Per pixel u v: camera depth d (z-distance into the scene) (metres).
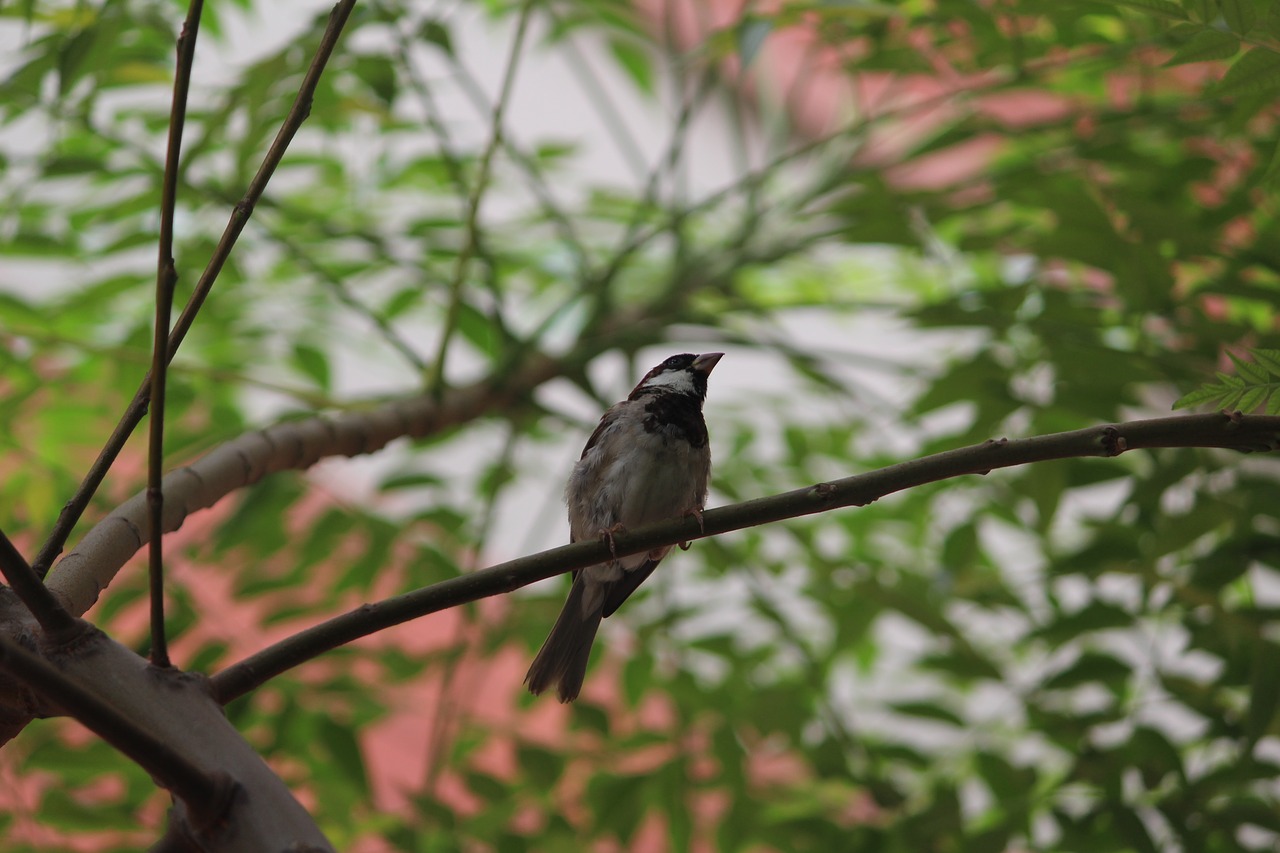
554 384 10.07
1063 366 8.54
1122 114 9.12
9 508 8.98
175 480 5.62
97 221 9.25
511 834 8.91
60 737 7.63
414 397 8.37
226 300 10.70
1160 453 8.45
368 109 8.63
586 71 10.92
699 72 11.22
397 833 8.59
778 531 10.19
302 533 9.48
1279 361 4.45
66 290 10.08
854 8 8.27
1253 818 7.97
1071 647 9.23
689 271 10.67
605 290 9.98
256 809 3.67
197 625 8.49
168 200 3.91
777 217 10.89
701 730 9.38
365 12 8.12
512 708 9.84
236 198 8.43
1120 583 9.17
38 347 8.80
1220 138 8.66
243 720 8.39
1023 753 9.52
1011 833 8.36
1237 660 8.02
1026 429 9.15
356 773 8.34
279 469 6.65
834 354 9.11
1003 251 9.21
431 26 8.38
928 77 9.54
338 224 10.00
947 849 8.42
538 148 11.02
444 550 9.80
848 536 11.34
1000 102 11.87
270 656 4.28
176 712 3.93
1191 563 8.27
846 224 9.70
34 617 4.25
